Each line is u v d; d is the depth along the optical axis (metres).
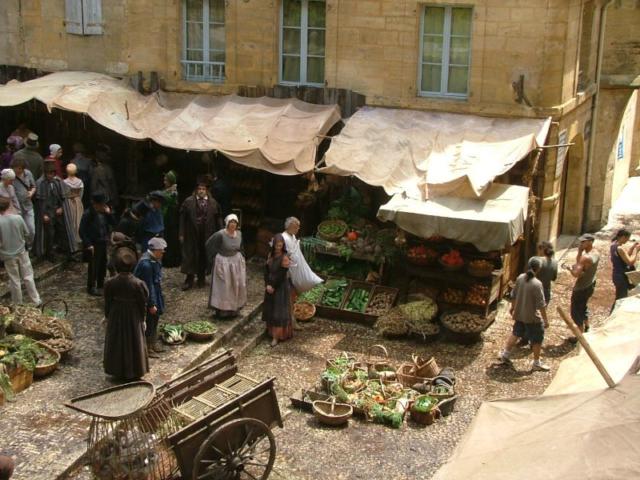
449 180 13.26
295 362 12.34
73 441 9.50
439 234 12.73
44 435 9.60
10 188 12.95
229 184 15.63
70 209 14.42
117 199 16.00
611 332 8.48
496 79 14.83
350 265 14.57
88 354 11.64
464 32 14.93
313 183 14.60
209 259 12.91
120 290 10.64
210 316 13.09
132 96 16.33
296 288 12.96
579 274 12.87
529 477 5.26
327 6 15.34
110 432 8.48
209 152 16.42
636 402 5.81
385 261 14.14
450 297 13.45
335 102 15.70
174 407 8.91
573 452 5.35
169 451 8.53
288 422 10.69
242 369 12.10
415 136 14.58
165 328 12.23
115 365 10.74
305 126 15.05
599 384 6.84
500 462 5.58
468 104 15.02
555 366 12.32
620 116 18.66
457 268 13.20
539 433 5.79
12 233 12.23
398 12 15.00
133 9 16.48
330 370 11.47
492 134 14.44
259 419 9.11
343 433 10.47
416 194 13.42
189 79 16.73
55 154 14.95
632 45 17.84
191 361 11.59
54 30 17.20
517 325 12.17
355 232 14.56
